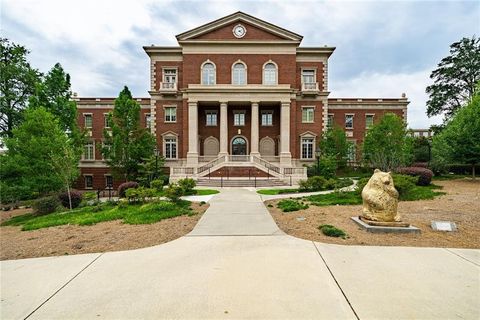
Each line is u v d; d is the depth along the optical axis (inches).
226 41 1277.1
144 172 972.6
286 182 967.0
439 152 894.4
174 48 1323.8
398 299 154.5
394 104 1460.4
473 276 184.7
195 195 661.9
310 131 1315.2
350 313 140.6
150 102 1402.6
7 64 1013.8
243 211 434.6
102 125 1409.9
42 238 307.3
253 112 1234.6
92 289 171.8
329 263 208.4
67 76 898.7
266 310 143.9
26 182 631.8
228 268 201.2
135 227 343.3
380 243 257.8
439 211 401.1
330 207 456.8
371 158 924.6
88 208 542.9
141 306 150.1
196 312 143.0
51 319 139.5
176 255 232.8
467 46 1588.3
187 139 1257.4
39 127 666.2
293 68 1289.4
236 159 1159.0
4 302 157.3
